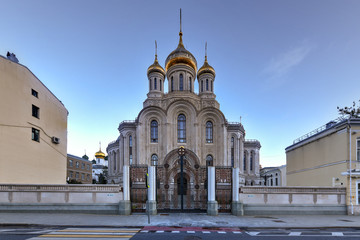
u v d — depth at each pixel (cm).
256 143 4716
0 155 1697
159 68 4075
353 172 1608
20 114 1888
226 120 3591
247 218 1426
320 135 1950
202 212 1573
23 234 1001
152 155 3516
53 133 2350
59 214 1468
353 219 1432
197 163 1667
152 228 1159
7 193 1518
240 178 3825
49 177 2242
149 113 3544
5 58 1797
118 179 4216
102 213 1513
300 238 998
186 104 3544
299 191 1605
